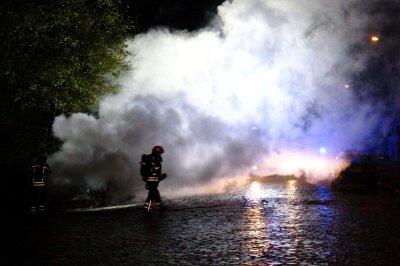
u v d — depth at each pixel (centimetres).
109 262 805
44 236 1069
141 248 916
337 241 941
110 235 1071
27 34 1533
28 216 1430
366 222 1182
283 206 1552
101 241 998
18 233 1113
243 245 921
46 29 1602
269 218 1281
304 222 1197
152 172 1455
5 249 925
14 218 1384
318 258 798
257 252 855
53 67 1608
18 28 1494
